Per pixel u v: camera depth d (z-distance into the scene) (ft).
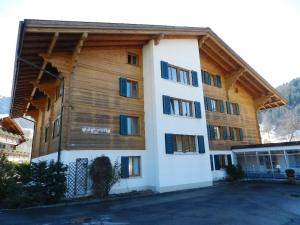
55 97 57.06
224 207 36.42
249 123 93.76
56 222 27.63
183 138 61.87
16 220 28.43
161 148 54.75
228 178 76.13
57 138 49.14
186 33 65.67
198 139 63.87
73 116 46.88
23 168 38.14
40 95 70.28
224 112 83.10
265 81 88.17
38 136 79.82
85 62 51.34
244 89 96.43
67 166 41.45
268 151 74.95
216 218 29.84
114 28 49.32
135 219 29.27
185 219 29.32
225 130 81.41
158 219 29.25
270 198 43.96
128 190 51.08
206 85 79.30
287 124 293.02
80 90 49.11
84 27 44.86
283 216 30.86
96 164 45.06
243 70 82.53
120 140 52.65
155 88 57.52
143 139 57.11
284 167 77.05
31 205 36.68
